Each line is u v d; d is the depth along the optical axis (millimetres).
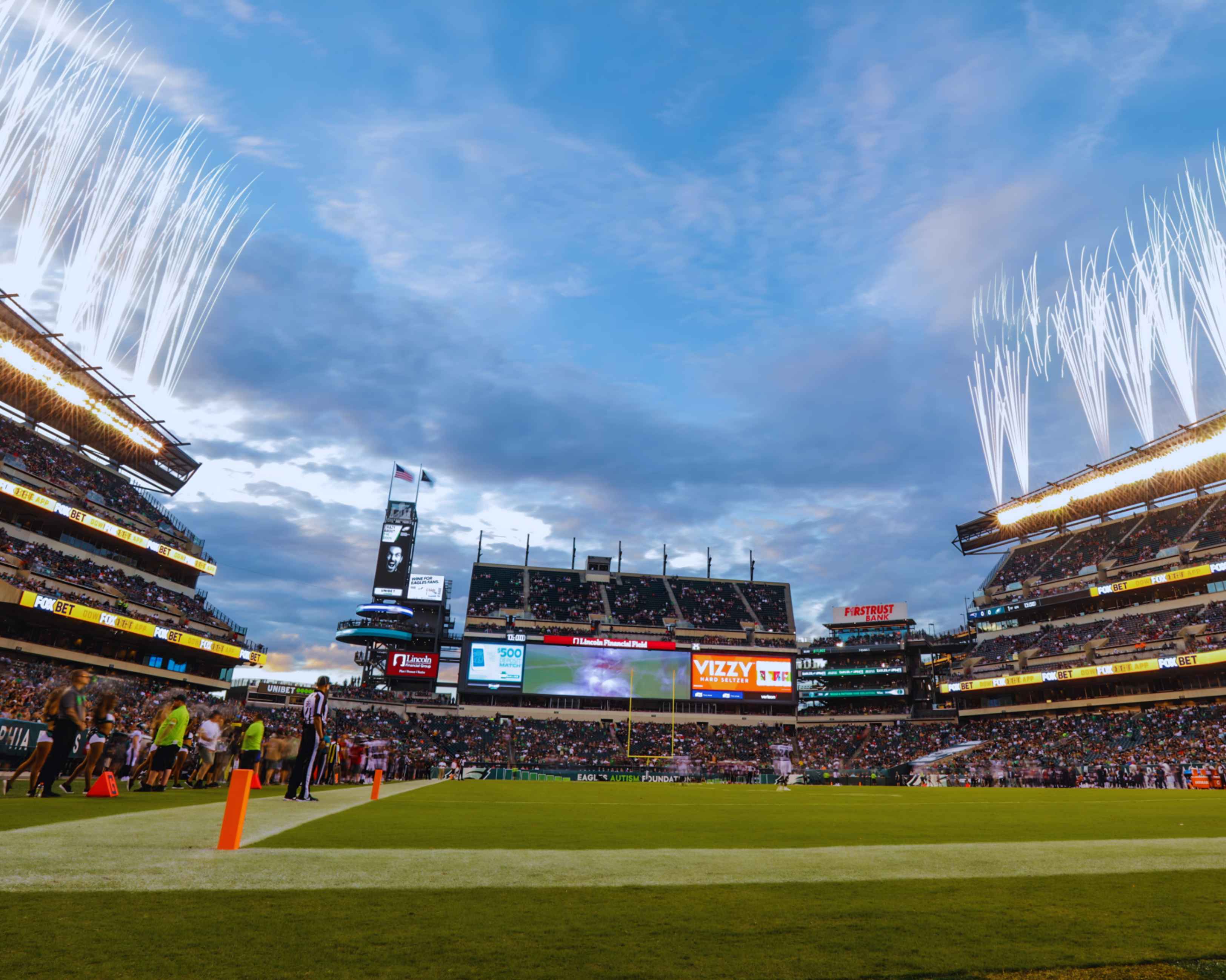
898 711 84938
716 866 7191
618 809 17781
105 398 54438
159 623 53594
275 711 65438
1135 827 13906
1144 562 68188
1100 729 61875
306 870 6094
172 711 15594
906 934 4629
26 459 51188
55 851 6375
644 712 79938
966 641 83750
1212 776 45375
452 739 72312
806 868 7230
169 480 66312
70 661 48531
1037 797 32375
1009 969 3986
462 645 78562
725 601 94625
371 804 14969
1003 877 6754
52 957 3600
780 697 81312
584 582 93500
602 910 5066
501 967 3752
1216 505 68938
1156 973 3967
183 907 4680
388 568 86688
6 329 46688
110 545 55438
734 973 3785
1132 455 69062
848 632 91250
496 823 11602
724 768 67000
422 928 4441
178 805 11578
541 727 76438
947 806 22141
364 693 76312
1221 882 6648
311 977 3484
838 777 62219
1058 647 69938
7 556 44438
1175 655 57375
